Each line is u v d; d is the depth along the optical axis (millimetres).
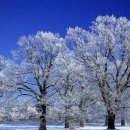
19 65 30719
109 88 29500
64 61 31031
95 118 31484
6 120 29422
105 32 30656
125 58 30391
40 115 29484
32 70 30250
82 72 30766
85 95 29984
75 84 32094
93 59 30547
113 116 30562
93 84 30453
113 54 30734
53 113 29016
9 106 29156
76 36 31938
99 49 31000
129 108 31828
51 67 30781
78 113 28938
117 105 28578
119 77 30203
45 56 30938
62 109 29078
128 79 30016
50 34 31375
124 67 31156
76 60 31828
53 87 30453
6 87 29078
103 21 31812
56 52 31312
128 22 31297
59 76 30891
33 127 35344
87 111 29969
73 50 31953
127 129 30047
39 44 31359
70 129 29031
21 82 29938
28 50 30859
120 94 28906
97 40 31000
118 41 31250
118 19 31562
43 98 29422
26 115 28875
